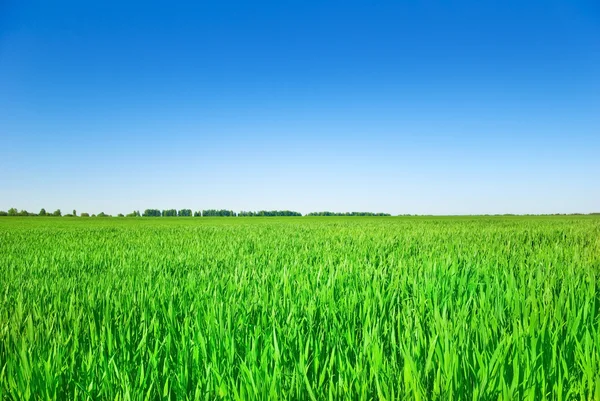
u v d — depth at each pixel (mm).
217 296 4309
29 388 2291
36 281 5852
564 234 13977
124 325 3434
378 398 2215
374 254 8227
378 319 3436
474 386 2295
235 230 21734
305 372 2340
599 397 2102
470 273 5781
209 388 2232
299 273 5941
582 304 3752
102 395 2316
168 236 16594
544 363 2543
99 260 8391
